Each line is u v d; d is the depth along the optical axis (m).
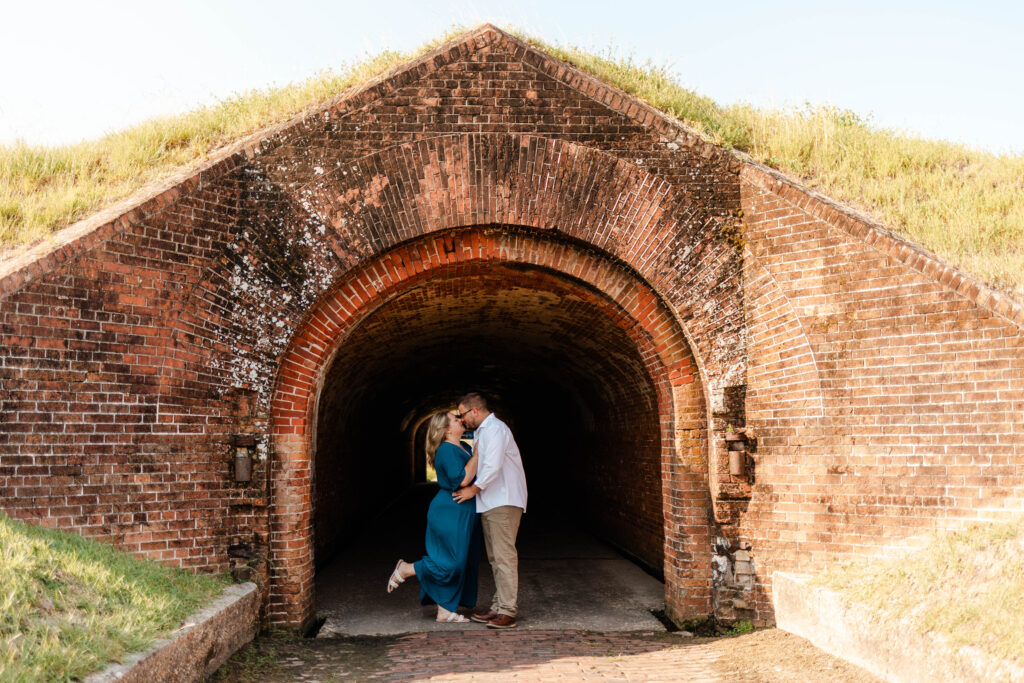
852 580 6.54
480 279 9.12
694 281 7.81
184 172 8.12
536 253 8.10
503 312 11.56
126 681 4.19
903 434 6.98
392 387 17.33
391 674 5.99
